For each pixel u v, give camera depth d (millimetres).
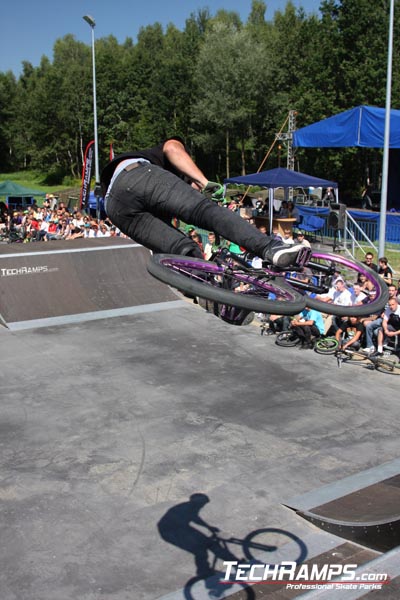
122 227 3461
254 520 6832
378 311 3439
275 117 59188
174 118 67938
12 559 6148
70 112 76562
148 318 15633
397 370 11648
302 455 8391
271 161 63844
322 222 22766
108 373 11664
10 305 15398
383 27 40469
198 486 7582
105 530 6668
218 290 2871
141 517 6922
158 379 11328
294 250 3037
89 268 17188
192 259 3260
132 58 76500
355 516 6531
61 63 92125
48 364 12211
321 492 7363
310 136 23516
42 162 83312
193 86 66250
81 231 24438
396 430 9211
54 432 9141
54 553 6258
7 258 16172
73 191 56438
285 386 11000
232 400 10328
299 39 59031
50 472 7957
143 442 8789
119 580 5816
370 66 39562
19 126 86750
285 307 2867
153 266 3002
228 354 12805
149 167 3311
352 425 9391
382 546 5965
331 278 3961
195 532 6602
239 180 22141
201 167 71438
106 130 73125
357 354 12266
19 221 29984
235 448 8594
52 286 16312
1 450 8578
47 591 5648
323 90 43188
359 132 21312
